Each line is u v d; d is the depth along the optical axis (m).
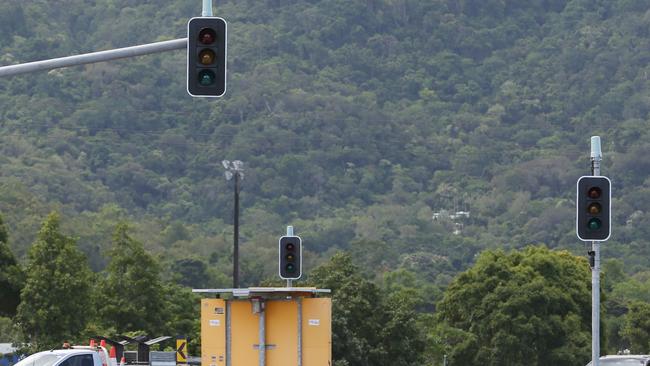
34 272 136.88
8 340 172.12
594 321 72.94
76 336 136.00
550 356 181.50
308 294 72.19
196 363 103.94
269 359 71.69
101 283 153.50
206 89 53.97
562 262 194.12
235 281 127.06
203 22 54.12
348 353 139.00
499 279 187.88
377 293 149.12
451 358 182.38
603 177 69.31
